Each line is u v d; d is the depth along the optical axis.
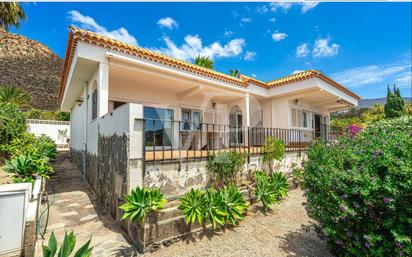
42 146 8.05
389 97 25.39
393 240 2.35
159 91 8.11
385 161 2.46
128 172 3.46
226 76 7.95
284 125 10.02
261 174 5.72
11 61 27.12
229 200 4.07
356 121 23.44
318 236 3.39
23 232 2.80
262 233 3.84
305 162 3.89
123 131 3.74
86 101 7.14
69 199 5.27
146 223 3.10
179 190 4.21
